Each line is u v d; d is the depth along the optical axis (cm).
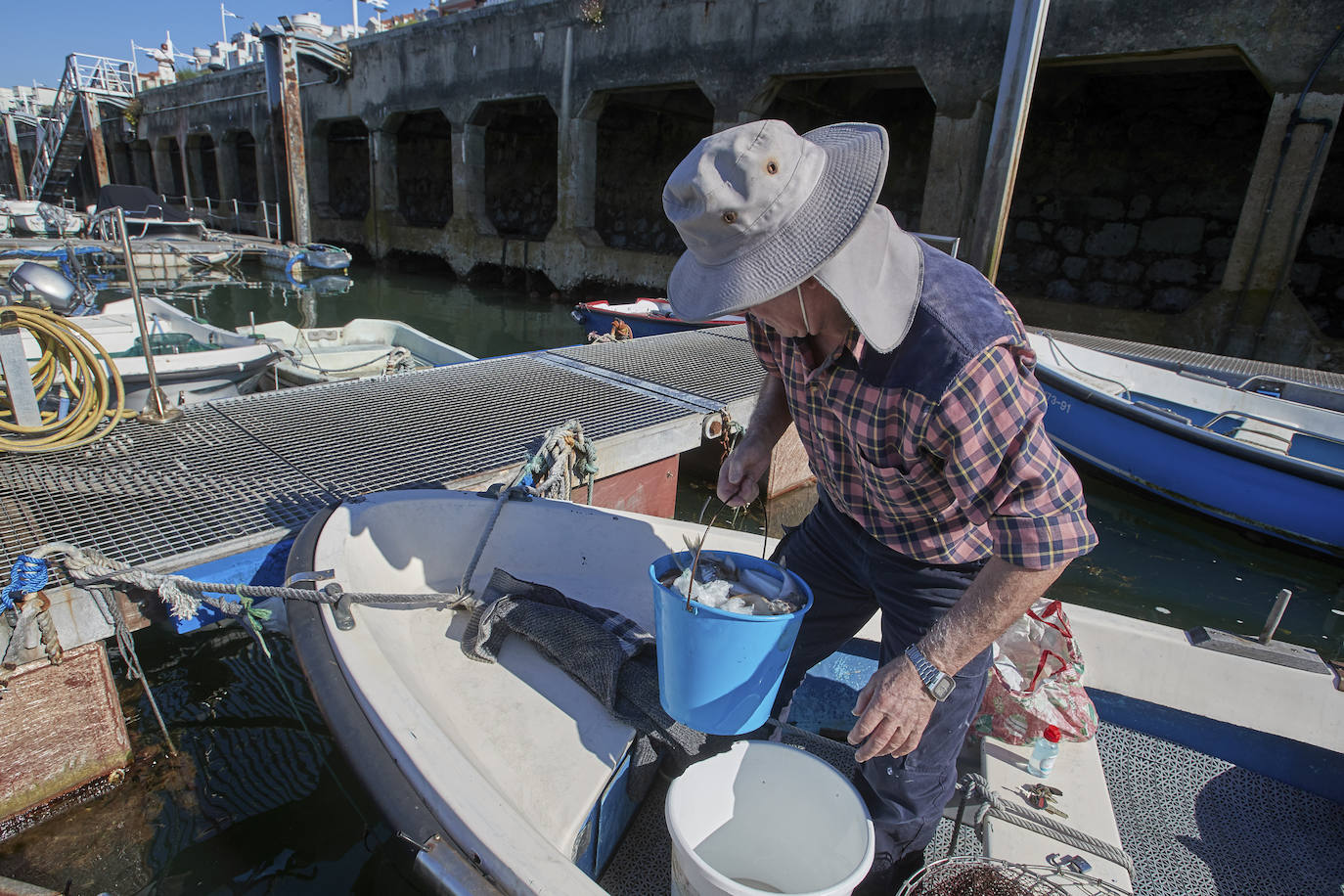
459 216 1697
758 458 182
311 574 190
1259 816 194
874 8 1026
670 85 1281
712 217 106
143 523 250
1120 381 702
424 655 204
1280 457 491
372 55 1777
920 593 150
